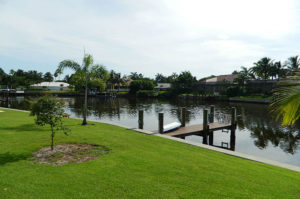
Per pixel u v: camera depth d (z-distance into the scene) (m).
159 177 5.13
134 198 4.12
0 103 46.66
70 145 7.75
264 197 4.41
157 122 24.48
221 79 75.31
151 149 7.63
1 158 6.02
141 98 73.25
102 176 5.05
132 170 5.49
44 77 145.75
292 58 53.62
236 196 4.39
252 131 19.69
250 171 5.88
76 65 13.77
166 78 135.12
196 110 37.06
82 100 60.81
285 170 6.17
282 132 19.14
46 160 6.08
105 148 7.49
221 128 16.58
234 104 48.22
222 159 6.91
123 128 11.84
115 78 94.00
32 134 9.21
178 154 7.17
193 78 78.44
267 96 52.38
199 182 4.96
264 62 59.16
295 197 4.50
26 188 4.34
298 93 3.95
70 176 4.99
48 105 6.79
